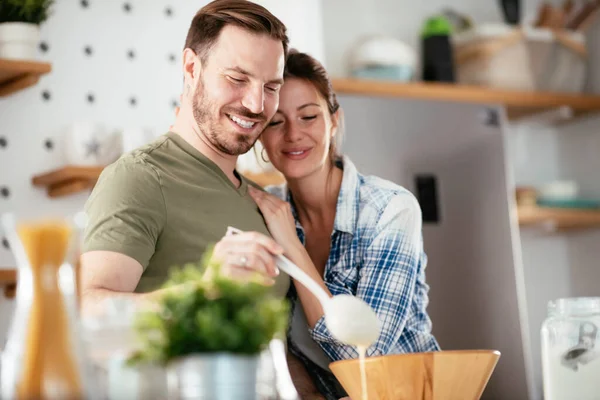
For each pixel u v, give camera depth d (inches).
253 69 78.0
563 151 194.1
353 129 149.9
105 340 43.3
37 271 40.2
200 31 79.9
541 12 181.8
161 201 76.9
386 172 151.2
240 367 41.9
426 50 171.0
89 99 142.0
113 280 72.1
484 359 62.8
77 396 39.6
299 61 88.8
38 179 134.2
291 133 87.6
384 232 86.1
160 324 42.4
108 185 76.2
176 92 149.6
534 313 186.4
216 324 42.0
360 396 64.8
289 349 87.3
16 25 126.9
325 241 91.7
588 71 188.4
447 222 153.7
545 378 69.6
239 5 79.6
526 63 174.2
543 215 173.3
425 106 155.7
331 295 83.4
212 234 78.8
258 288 44.5
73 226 41.0
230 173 83.2
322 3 175.5
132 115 145.2
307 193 90.6
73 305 40.9
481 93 167.9
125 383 42.7
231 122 79.2
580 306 68.3
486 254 155.7
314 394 85.4
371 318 61.2
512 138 191.2
